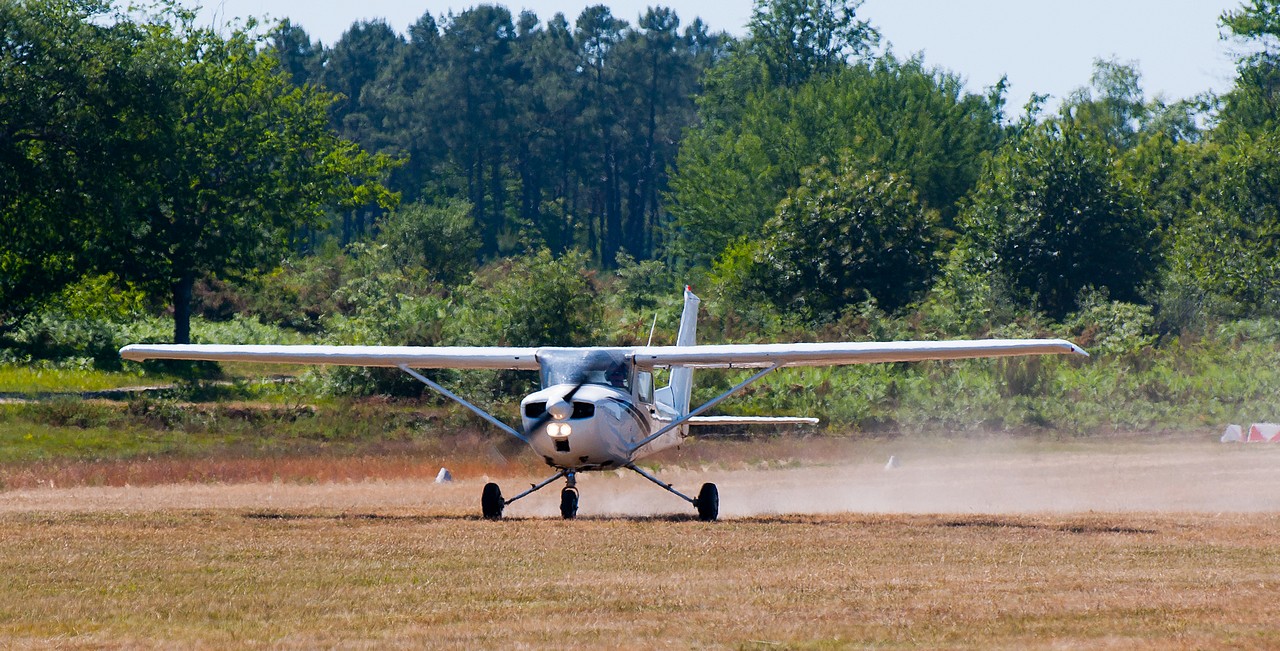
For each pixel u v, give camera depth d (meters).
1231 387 136.50
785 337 176.12
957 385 126.69
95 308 178.50
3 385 140.38
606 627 29.19
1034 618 30.09
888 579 36.12
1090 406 126.75
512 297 139.50
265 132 192.50
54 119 151.75
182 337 179.00
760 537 45.97
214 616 30.62
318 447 106.94
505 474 94.50
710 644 27.38
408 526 49.81
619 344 148.12
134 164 156.88
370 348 59.09
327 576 36.47
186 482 86.25
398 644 27.34
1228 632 28.45
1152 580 35.94
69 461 95.12
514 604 32.19
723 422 64.19
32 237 155.25
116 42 158.75
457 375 126.75
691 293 73.94
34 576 36.16
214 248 176.12
